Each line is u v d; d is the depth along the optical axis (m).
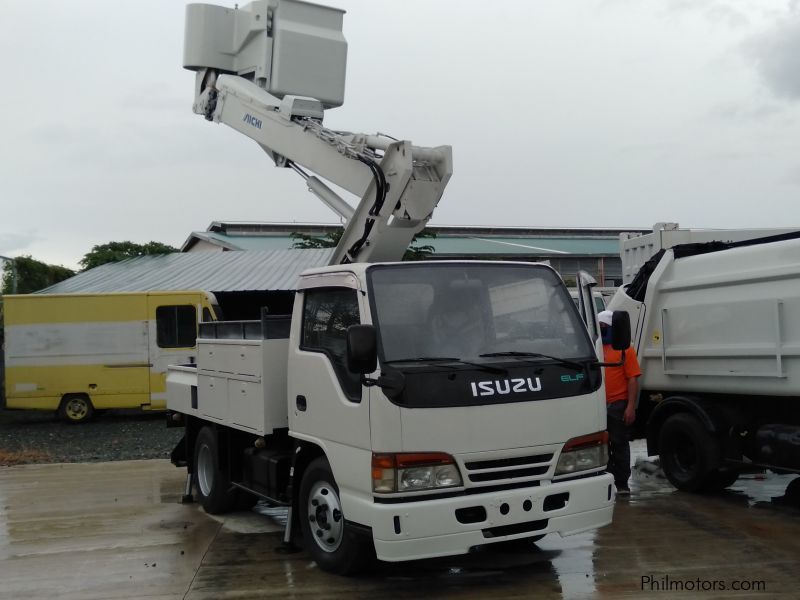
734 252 8.01
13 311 16.67
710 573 5.89
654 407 9.19
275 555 6.61
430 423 5.14
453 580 5.88
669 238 11.02
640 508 7.93
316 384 5.89
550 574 5.97
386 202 7.35
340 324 5.75
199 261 26.23
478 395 5.27
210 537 7.27
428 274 5.69
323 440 5.79
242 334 7.25
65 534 7.50
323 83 9.41
